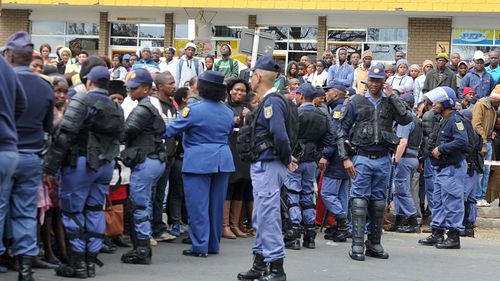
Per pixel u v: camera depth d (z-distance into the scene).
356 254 9.46
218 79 9.15
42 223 7.76
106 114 7.44
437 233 11.14
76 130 7.25
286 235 10.25
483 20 22.20
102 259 8.76
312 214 10.38
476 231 13.33
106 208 8.71
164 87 10.20
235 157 10.77
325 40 23.30
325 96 11.74
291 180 10.24
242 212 11.22
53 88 7.40
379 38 22.98
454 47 22.48
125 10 24.42
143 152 8.45
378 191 9.61
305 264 9.04
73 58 16.12
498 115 14.16
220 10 23.62
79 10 24.77
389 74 16.78
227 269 8.49
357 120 9.44
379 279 8.29
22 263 7.05
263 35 14.03
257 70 7.70
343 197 11.15
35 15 25.02
